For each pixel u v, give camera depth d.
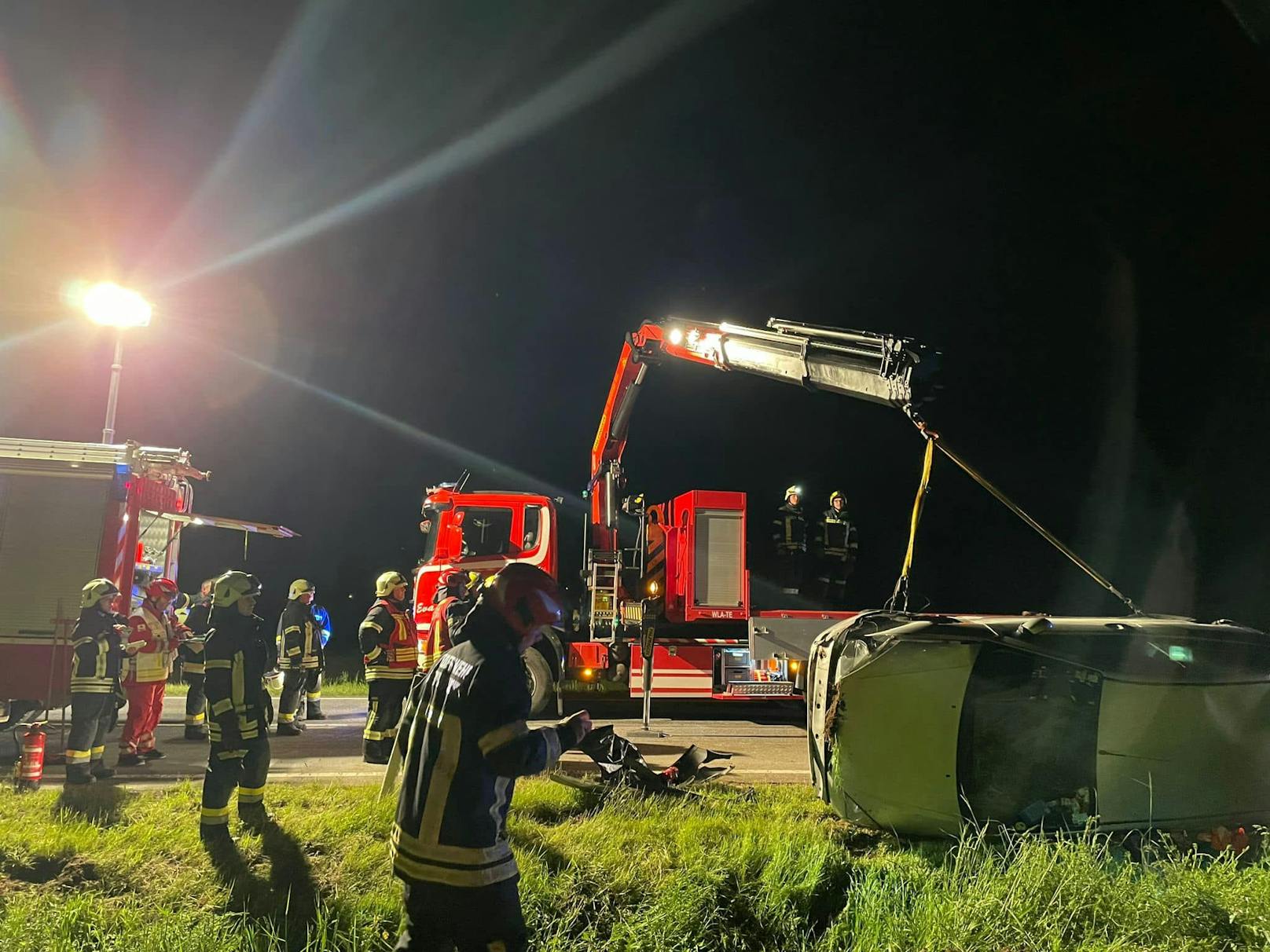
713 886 4.32
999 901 4.04
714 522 11.57
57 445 9.27
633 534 12.27
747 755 8.63
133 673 7.88
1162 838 4.85
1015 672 5.50
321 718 10.95
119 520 9.28
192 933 3.67
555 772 6.52
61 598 8.95
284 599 32.12
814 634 11.26
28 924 3.75
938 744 5.12
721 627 11.85
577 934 4.00
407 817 2.67
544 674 10.53
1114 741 5.16
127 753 7.79
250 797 5.09
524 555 11.77
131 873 4.48
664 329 10.09
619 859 4.73
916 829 5.15
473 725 2.63
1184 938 3.83
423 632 11.14
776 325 7.75
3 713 9.83
